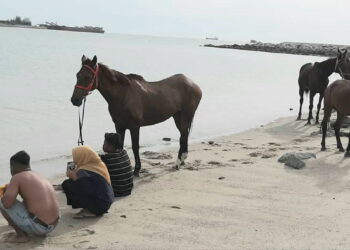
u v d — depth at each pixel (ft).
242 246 13.93
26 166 14.64
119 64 109.81
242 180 21.86
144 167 24.95
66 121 37.96
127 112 21.76
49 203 14.52
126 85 21.70
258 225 15.74
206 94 65.46
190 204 18.22
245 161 26.11
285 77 108.06
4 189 14.65
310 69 40.93
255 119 46.03
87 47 192.95
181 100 24.26
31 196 14.30
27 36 269.23
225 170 23.81
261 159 26.55
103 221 16.33
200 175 22.91
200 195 19.51
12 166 14.67
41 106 44.45
